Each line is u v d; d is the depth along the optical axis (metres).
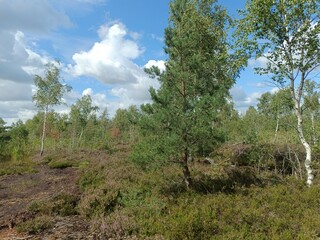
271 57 12.29
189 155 10.93
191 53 10.98
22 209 10.40
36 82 32.12
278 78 12.43
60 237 7.72
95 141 41.56
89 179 14.45
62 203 10.41
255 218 7.79
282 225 7.42
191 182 11.00
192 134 9.94
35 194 12.97
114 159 20.12
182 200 9.66
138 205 9.69
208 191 10.81
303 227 7.10
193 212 8.18
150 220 8.16
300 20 11.69
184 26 11.23
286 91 12.59
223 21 20.50
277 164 15.59
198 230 7.23
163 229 7.55
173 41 10.59
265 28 11.95
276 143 17.38
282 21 11.74
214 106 9.95
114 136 50.19
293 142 17.05
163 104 10.34
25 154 32.06
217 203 9.16
